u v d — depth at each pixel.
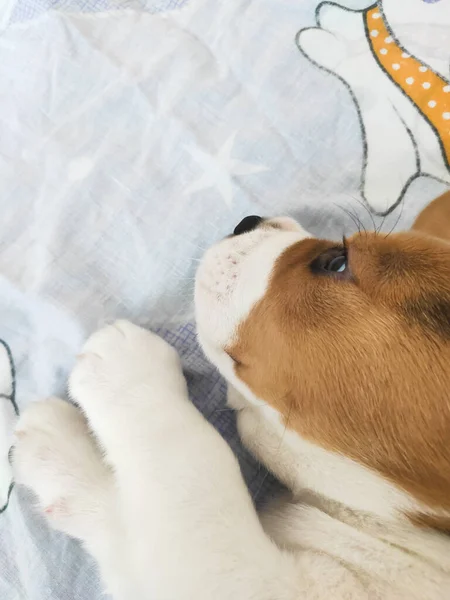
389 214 0.28
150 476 0.21
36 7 0.31
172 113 0.29
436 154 0.29
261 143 0.29
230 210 0.28
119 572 0.21
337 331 0.19
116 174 0.28
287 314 0.20
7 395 0.25
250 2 0.31
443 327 0.17
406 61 0.30
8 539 0.24
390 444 0.18
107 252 0.27
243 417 0.24
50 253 0.27
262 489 0.25
